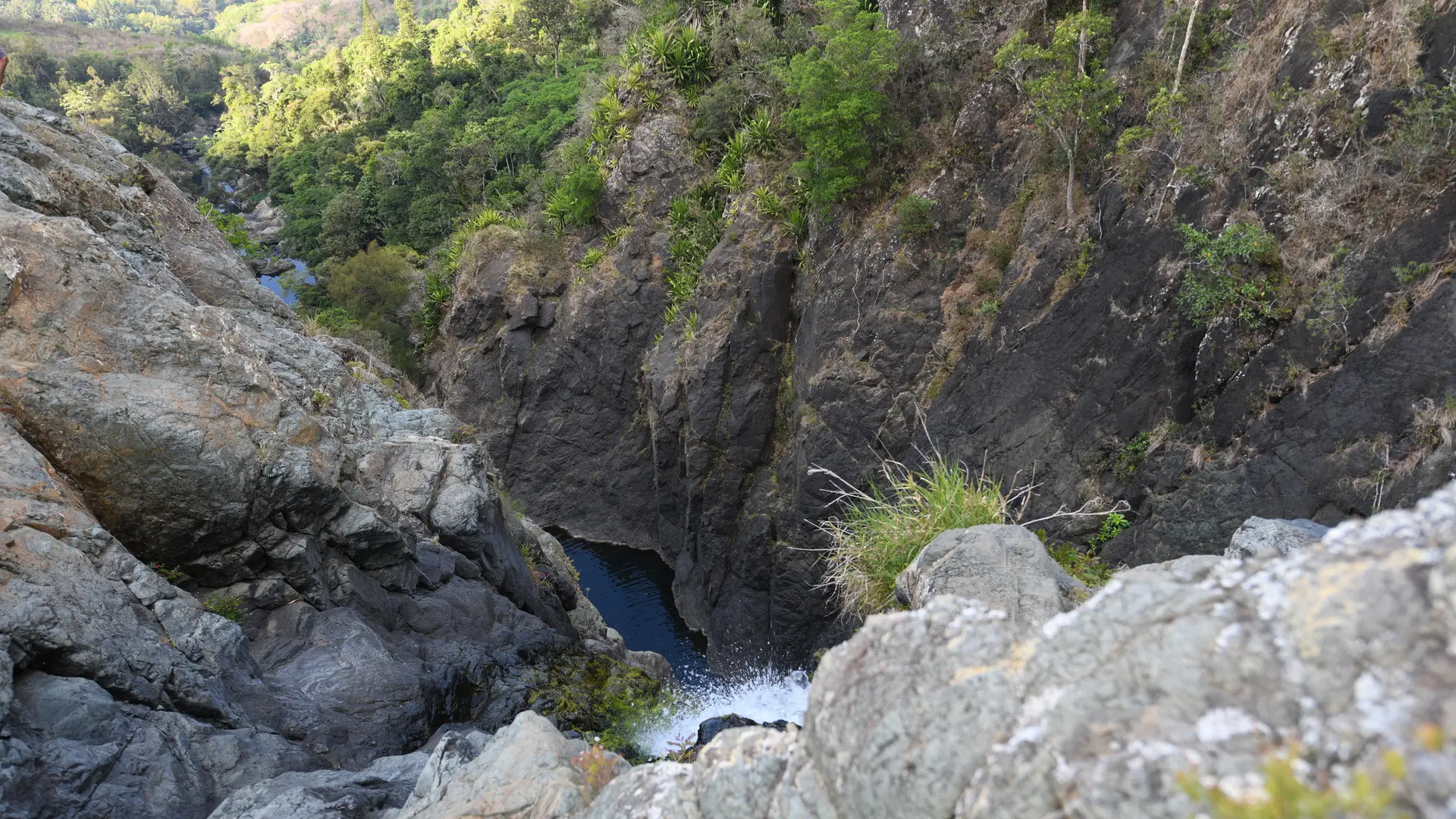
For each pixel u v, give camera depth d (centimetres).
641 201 3750
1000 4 2278
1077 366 1770
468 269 4322
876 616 271
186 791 584
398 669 934
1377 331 1212
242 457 934
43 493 733
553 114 6278
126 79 14688
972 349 2086
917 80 2434
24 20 19712
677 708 1187
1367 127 1286
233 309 1477
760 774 268
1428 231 1181
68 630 615
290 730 761
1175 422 1534
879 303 2373
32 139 1221
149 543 893
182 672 685
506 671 1127
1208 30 1672
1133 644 200
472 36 9725
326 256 6850
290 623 955
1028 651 226
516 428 4103
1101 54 1920
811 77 2422
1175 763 169
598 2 5731
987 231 2178
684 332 3375
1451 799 133
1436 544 170
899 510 716
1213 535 1403
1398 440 1159
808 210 2869
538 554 1833
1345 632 168
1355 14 1357
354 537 1093
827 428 2462
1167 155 1645
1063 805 180
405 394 2073
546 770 395
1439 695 147
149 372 930
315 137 9906
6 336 848
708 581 3238
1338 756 154
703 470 3209
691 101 3647
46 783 520
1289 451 1301
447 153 6138
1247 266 1418
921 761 216
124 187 1458
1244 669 179
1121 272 1698
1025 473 1850
